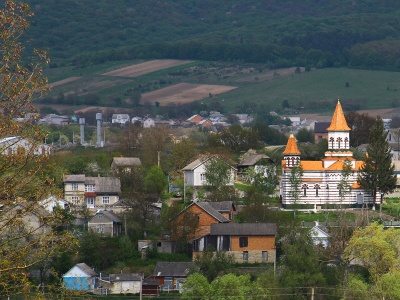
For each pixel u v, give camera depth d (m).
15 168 113.12
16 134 111.00
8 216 115.19
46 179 114.88
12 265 113.06
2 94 109.19
